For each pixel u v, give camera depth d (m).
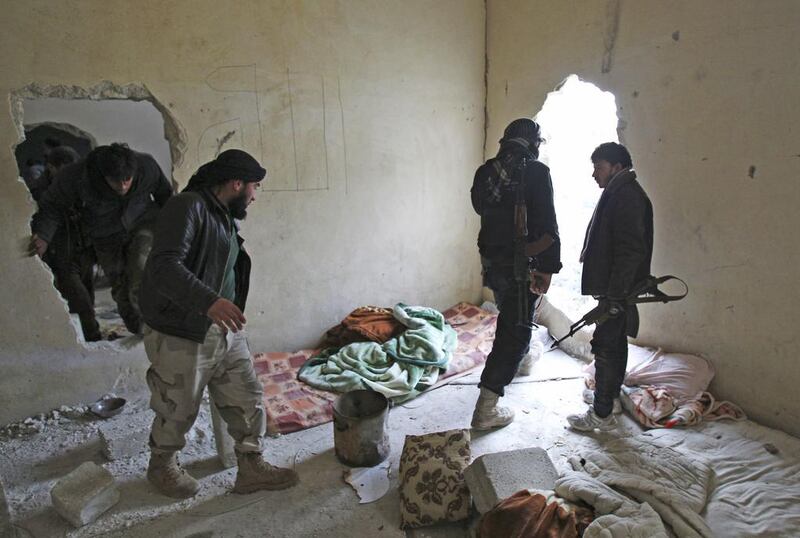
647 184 3.02
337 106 3.54
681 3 2.70
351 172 3.69
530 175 2.46
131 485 2.37
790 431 2.54
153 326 2.03
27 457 2.61
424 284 4.21
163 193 3.26
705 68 2.64
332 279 3.78
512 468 2.08
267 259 3.51
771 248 2.50
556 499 1.96
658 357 2.98
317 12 3.35
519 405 3.01
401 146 3.86
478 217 4.37
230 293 2.21
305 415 2.87
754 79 2.45
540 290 2.54
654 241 3.04
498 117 4.07
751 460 2.32
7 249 2.77
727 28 2.52
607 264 2.47
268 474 2.33
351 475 2.42
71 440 2.76
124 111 5.80
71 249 3.17
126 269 3.24
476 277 4.48
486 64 4.11
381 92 3.69
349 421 2.41
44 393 2.97
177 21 2.97
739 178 2.57
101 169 2.85
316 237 3.65
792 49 2.30
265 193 3.41
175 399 2.10
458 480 2.13
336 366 3.32
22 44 2.64
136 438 2.59
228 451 2.46
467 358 3.49
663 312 3.05
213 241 2.00
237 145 3.27
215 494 2.31
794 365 2.48
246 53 3.19
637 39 2.94
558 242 2.48
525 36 3.69
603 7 3.10
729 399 2.78
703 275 2.81
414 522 2.10
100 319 4.25
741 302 2.65
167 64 2.99
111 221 3.16
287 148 3.43
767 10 2.37
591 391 3.03
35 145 5.46
